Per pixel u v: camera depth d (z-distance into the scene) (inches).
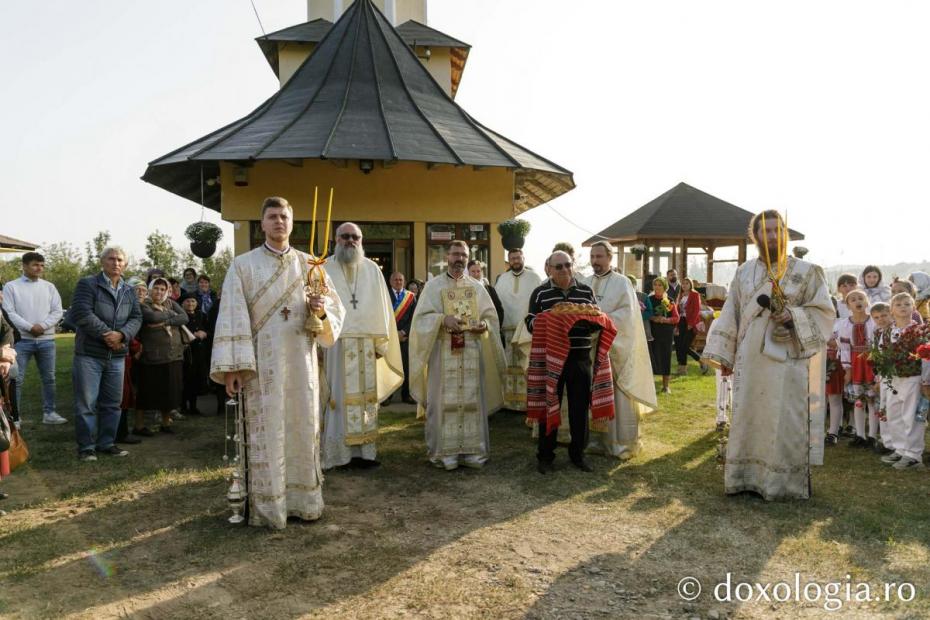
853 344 272.5
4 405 200.1
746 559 159.5
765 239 199.2
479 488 219.8
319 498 186.9
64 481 227.1
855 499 202.7
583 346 237.6
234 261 178.7
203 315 372.8
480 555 163.2
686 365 543.5
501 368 273.3
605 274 268.2
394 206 478.9
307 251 470.0
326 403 245.3
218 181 470.6
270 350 177.0
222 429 316.5
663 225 876.0
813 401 208.2
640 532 177.6
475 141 470.9
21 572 153.0
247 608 136.6
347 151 408.5
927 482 221.5
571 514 192.5
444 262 490.0
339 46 514.0
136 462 252.1
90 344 255.9
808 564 156.1
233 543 170.4
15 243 748.0
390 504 203.6
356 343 244.7
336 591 144.2
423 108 491.2
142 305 296.4
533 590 144.1
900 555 160.1
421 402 255.0
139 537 175.0
